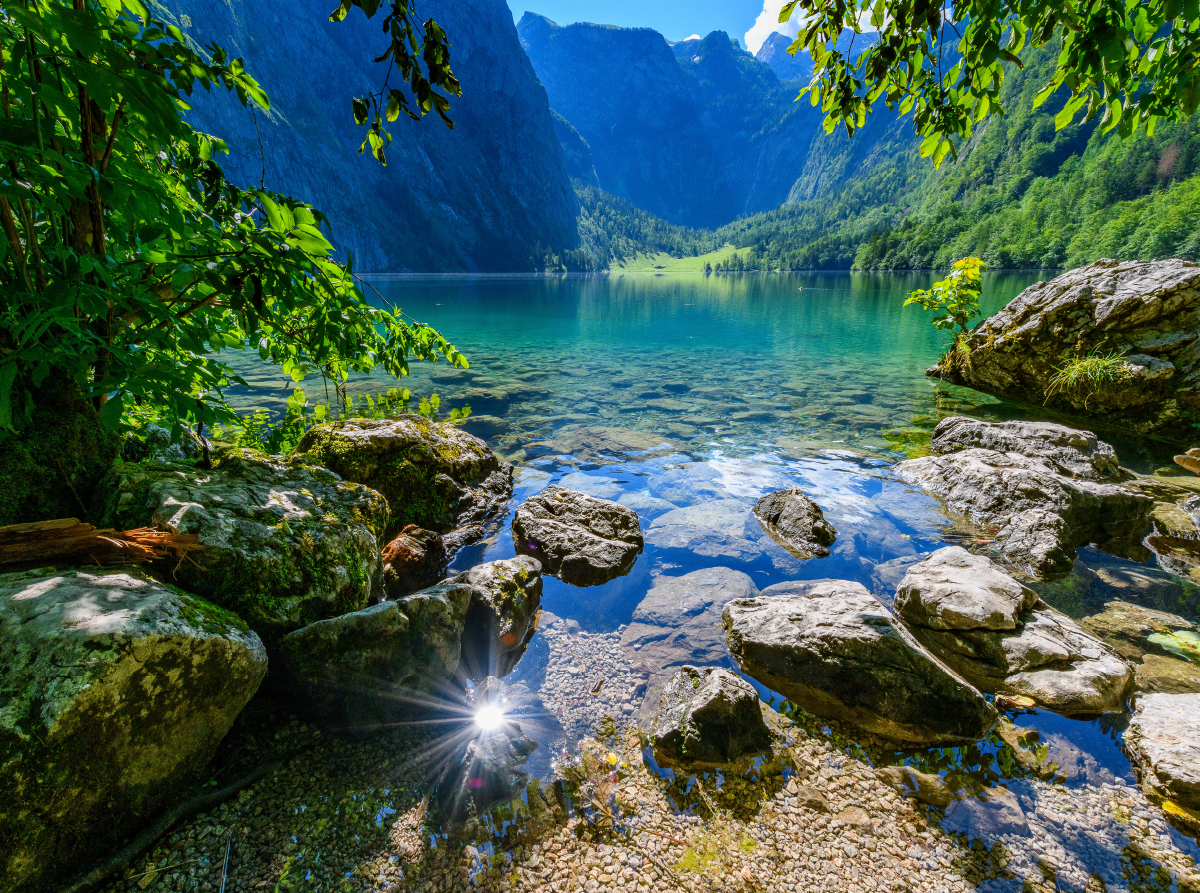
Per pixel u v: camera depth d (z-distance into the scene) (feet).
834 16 7.71
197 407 7.62
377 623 8.43
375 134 6.57
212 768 7.04
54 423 8.17
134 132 7.73
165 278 7.29
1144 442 24.91
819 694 9.18
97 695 5.24
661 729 8.27
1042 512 14.97
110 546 6.91
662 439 25.71
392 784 7.27
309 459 13.88
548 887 6.06
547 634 11.36
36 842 5.03
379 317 13.34
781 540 15.43
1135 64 6.47
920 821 7.00
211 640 6.32
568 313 101.50
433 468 17.51
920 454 23.25
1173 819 6.95
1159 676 9.71
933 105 8.08
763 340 63.62
